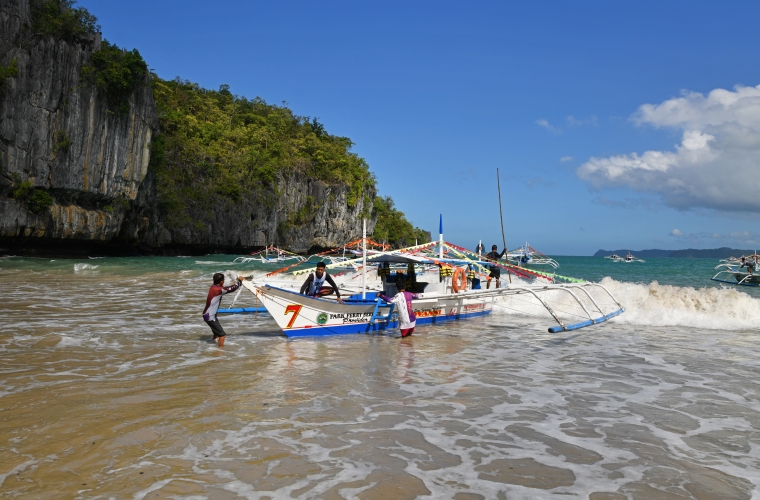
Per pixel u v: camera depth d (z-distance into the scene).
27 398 5.42
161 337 9.00
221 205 66.06
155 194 55.00
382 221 114.75
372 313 10.15
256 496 3.47
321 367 7.04
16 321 10.29
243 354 7.78
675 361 7.72
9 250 40.34
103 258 43.50
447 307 11.85
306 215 84.69
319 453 4.18
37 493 3.45
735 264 37.88
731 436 4.68
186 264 36.31
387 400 5.60
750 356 8.10
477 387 6.17
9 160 37.72
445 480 3.76
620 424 4.96
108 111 43.75
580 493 3.60
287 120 94.94
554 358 7.86
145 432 4.55
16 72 37.38
